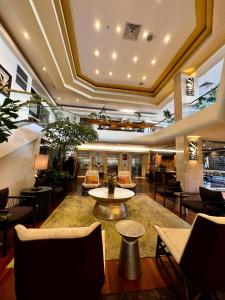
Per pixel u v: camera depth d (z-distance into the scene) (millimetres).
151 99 9039
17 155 4180
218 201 3109
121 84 8094
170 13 4141
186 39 5020
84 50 5680
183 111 6086
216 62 5531
